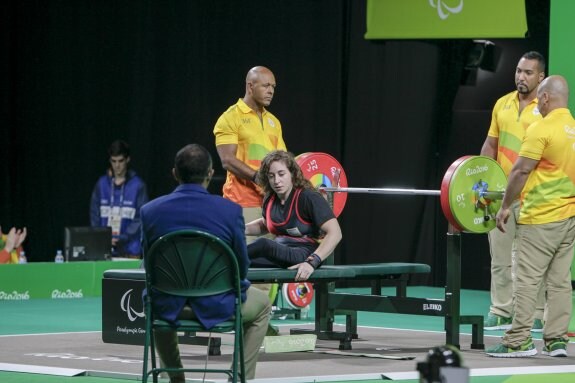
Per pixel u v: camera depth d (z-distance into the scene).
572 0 23.23
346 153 28.34
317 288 18.12
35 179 29.97
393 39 26.27
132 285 15.55
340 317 22.16
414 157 29.08
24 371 14.66
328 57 28.19
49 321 21.22
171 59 29.11
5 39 29.47
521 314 15.98
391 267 16.73
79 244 26.05
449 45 28.88
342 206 18.80
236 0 28.67
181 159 12.17
